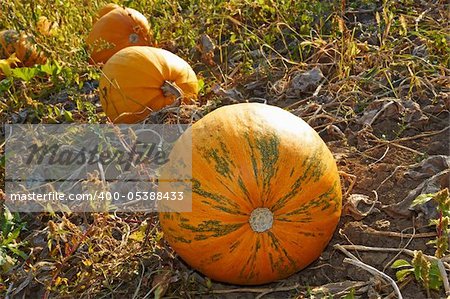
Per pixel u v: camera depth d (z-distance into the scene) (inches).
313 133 56.7
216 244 54.6
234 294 59.3
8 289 62.1
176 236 55.6
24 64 94.0
